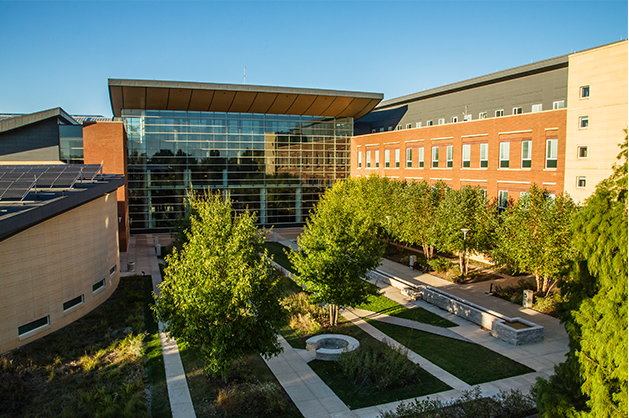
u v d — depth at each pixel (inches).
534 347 710.5
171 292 570.9
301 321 821.2
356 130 2576.3
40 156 1488.7
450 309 890.1
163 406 530.6
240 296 531.8
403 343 727.7
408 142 1723.7
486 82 1742.1
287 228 2069.4
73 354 651.5
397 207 1344.7
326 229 778.2
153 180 1844.2
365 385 583.5
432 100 2057.1
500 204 1298.0
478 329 794.8
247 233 645.3
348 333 773.9
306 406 533.6
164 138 1850.4
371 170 2006.6
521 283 1026.7
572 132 1052.5
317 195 2111.2
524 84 1606.8
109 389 557.0
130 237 1790.1
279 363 656.4
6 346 651.5
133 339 711.7
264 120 1995.6
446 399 545.6
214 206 732.7
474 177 1387.8
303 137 2066.9
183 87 1683.1
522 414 500.4
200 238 602.5
